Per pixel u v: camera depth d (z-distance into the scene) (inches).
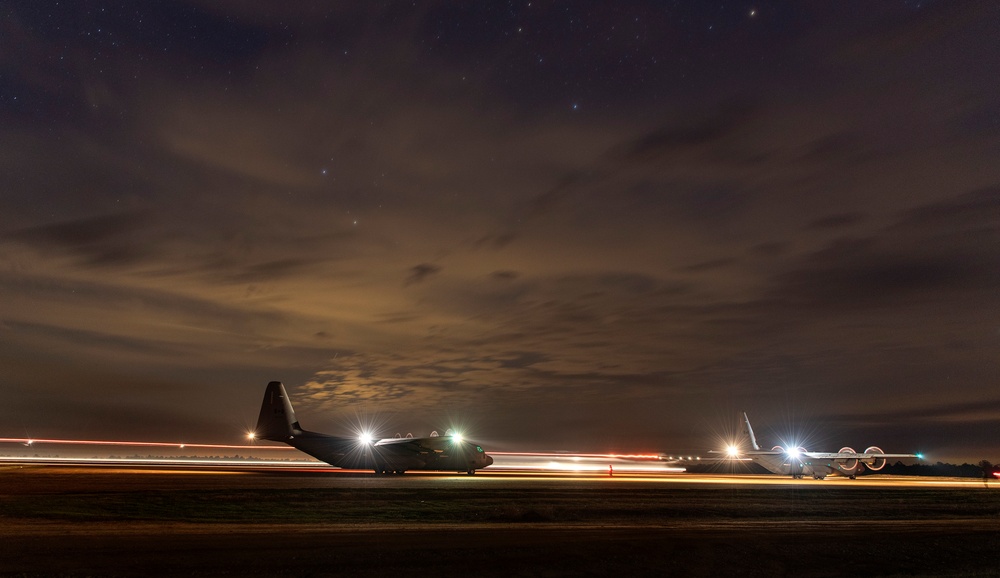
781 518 1256.2
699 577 740.7
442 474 2383.1
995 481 3223.4
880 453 2613.2
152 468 2396.7
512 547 784.3
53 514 911.7
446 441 2294.5
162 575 569.6
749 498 1571.1
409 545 763.4
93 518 896.9
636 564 757.9
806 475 2701.8
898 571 867.4
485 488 1577.3
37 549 656.4
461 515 1078.4
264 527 866.8
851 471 2672.2
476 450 2370.8
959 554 990.4
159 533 783.1
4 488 1248.2
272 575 589.3
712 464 4008.4
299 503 1133.1
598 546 826.8
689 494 1637.6
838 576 815.1
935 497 1846.7
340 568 631.8
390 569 641.0
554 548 794.2
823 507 1449.3
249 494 1219.9
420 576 625.6
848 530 1119.6
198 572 585.6
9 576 548.7
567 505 1280.8
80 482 1443.2
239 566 615.2
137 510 984.9
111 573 568.7
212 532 807.7
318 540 772.0
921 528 1205.7
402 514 1059.3
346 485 1518.2
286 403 2236.7
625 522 1089.4
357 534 829.8
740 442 2878.9
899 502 1649.9
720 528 1060.5
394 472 2300.7
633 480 2298.2
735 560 829.8
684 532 991.6
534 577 662.5
